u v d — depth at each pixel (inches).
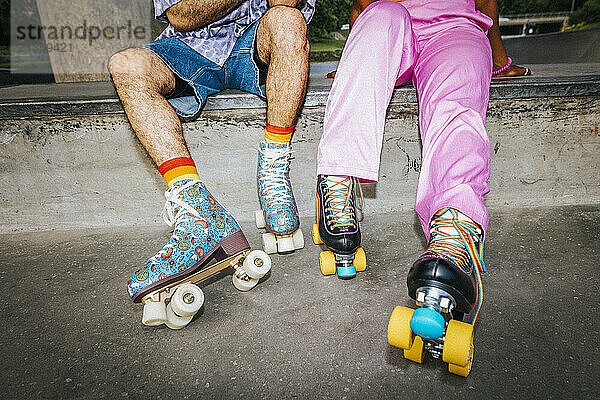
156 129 46.3
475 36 50.0
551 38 298.8
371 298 43.7
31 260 55.5
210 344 37.7
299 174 63.8
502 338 36.8
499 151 62.9
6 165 62.1
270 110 51.8
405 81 59.8
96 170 62.9
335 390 31.8
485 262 50.2
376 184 64.7
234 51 57.8
